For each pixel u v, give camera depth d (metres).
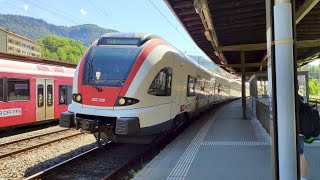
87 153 8.84
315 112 4.32
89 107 8.17
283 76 3.14
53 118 15.63
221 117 16.88
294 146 3.13
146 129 8.15
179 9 10.57
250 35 14.01
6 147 10.63
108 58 8.54
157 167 6.39
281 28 3.15
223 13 10.34
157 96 8.68
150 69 8.40
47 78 15.23
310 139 4.33
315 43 13.27
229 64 23.45
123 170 7.58
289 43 3.14
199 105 14.05
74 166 8.10
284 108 3.14
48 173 7.25
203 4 8.43
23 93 13.51
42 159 8.98
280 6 3.17
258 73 18.72
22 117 13.38
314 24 12.52
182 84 10.63
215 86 21.19
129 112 7.82
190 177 5.65
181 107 10.57
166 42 10.04
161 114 8.84
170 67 9.45
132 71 8.16
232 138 9.69
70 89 17.23
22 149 9.78
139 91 8.04
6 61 12.95
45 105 14.99
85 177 7.30
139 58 8.36
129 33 9.13
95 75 8.38
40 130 14.66
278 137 3.16
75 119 8.30
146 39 8.91
